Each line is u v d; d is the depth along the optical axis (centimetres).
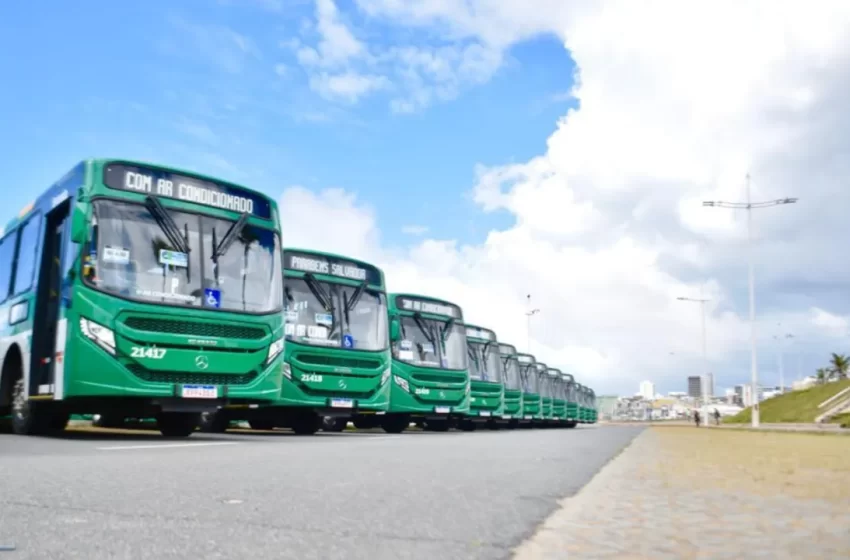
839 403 7875
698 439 1622
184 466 609
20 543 280
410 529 331
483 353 2789
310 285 1694
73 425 1892
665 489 496
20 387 1242
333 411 1689
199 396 1081
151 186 1109
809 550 281
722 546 290
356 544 294
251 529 320
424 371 2097
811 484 526
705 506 409
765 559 265
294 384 1606
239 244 1180
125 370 1025
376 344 1772
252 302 1165
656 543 297
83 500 395
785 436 1961
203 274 1120
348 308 1742
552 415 4256
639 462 761
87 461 641
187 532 309
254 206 1223
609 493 473
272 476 545
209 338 1094
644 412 14900
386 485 504
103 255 1041
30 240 1255
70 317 1027
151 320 1049
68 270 1052
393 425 2169
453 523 349
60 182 1152
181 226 1121
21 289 1255
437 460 750
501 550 286
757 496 454
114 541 288
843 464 730
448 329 2222
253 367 1144
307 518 354
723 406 16112
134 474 534
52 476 508
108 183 1070
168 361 1055
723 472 633
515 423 3631
